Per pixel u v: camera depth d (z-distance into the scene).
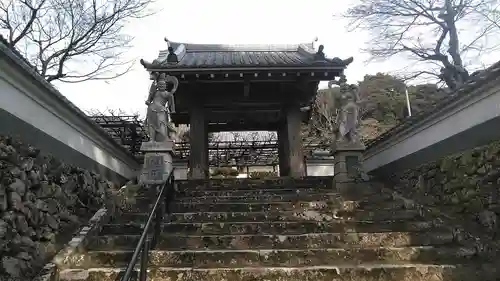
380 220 6.01
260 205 6.68
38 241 4.61
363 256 4.85
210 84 10.54
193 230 5.75
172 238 5.31
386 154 8.86
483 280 4.34
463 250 4.86
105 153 7.89
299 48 12.56
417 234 5.33
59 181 5.52
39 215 4.72
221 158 20.27
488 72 4.97
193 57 11.81
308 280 4.37
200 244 5.27
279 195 7.29
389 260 4.81
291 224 5.77
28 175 4.67
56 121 5.66
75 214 5.82
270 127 12.91
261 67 9.82
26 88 4.75
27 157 4.73
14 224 4.17
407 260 4.82
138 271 4.44
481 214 5.29
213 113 11.80
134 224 5.79
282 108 11.66
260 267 4.57
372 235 5.30
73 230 5.47
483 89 5.23
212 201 7.09
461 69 10.87
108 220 6.08
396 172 8.32
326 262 4.80
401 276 4.39
